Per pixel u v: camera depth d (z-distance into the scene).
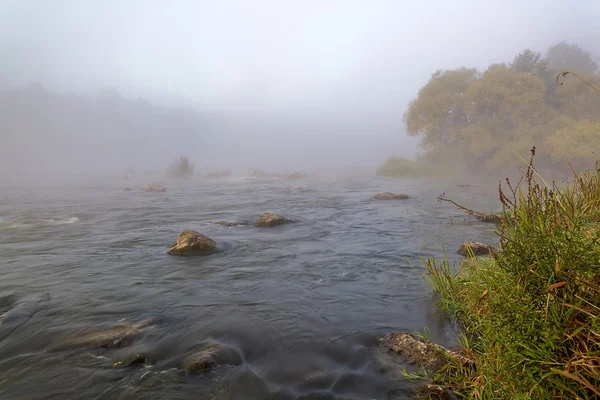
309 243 9.38
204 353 3.98
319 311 5.17
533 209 3.23
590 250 2.58
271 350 4.12
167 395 3.33
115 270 7.32
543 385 2.44
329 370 3.68
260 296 5.82
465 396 2.99
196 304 5.54
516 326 2.68
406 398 3.17
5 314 5.20
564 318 2.50
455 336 4.19
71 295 5.96
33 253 8.69
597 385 2.28
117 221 12.92
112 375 3.68
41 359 4.01
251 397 3.28
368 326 4.63
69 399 3.31
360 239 9.73
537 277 2.70
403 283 6.20
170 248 9.05
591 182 3.83
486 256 6.86
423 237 9.66
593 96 28.59
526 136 27.39
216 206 16.59
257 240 9.76
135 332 4.55
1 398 3.34
